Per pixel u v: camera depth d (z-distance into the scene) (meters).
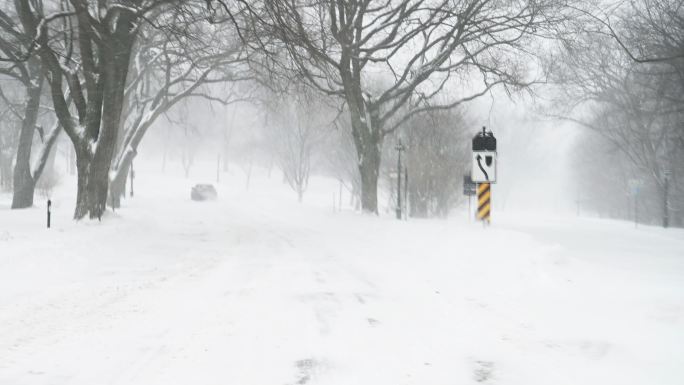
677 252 16.97
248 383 4.64
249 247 15.38
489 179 15.38
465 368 5.07
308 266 11.64
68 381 4.65
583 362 5.23
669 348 5.56
